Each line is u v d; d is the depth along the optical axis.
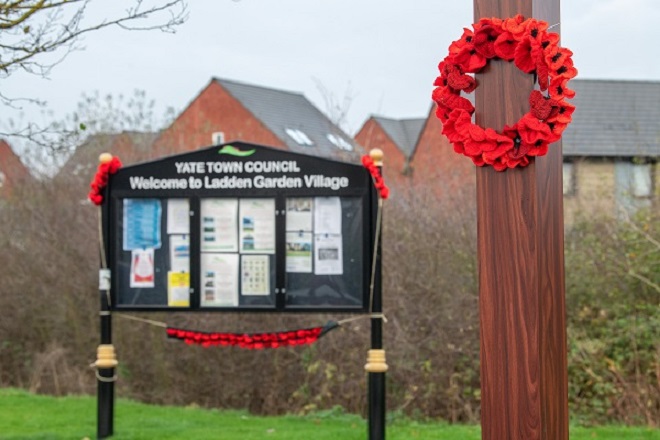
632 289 12.38
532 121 5.05
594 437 10.07
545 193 5.26
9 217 16.97
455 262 13.02
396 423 11.77
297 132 34.25
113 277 10.03
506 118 5.19
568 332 12.23
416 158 15.80
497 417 5.14
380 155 9.68
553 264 5.37
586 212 13.49
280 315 13.81
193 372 14.59
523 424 5.09
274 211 9.87
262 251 9.88
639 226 12.64
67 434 10.30
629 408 11.54
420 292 12.96
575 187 14.84
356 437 10.19
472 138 5.18
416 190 13.84
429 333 12.84
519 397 5.10
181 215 10.01
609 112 24.86
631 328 11.87
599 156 22.78
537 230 5.12
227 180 9.91
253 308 9.87
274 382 13.93
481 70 5.26
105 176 9.99
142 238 10.04
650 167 13.50
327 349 13.18
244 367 14.09
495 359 5.16
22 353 16.64
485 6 5.30
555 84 5.02
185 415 12.05
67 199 16.48
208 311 9.93
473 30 5.26
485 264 5.20
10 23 6.76
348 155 14.40
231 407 14.31
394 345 12.70
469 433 10.52
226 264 9.95
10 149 17.25
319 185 9.75
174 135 17.45
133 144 17.22
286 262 9.85
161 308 9.98
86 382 15.43
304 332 9.88
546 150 5.07
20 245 16.81
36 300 16.39
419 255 13.17
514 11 5.23
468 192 13.61
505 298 5.15
